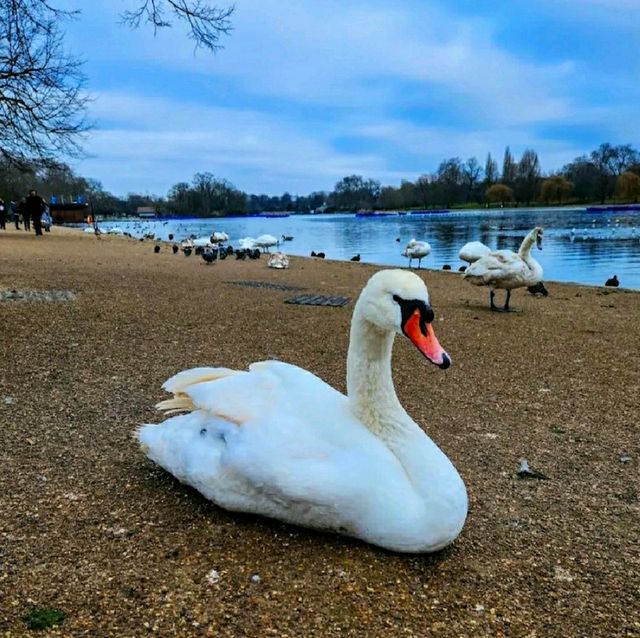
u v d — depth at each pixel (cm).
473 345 929
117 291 1334
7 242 2666
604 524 389
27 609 276
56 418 527
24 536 337
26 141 1669
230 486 343
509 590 313
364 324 343
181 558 321
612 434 555
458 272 2120
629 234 4084
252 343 872
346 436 331
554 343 957
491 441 529
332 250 3569
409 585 310
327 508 321
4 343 782
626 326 1121
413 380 719
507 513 398
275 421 337
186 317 1051
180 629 269
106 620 272
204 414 376
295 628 274
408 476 327
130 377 662
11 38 1355
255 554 327
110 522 355
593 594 314
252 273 1945
